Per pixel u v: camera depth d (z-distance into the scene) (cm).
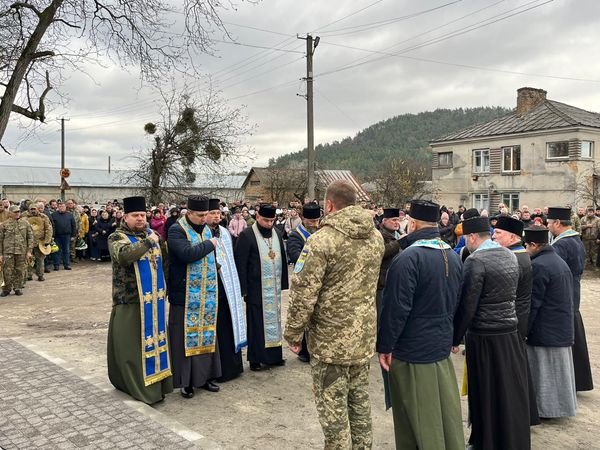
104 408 481
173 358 538
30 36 1138
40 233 1364
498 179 3156
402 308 352
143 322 502
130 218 504
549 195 2912
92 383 549
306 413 507
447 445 359
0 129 1132
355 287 343
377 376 624
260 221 642
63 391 523
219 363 568
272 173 4325
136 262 500
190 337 539
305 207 679
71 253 1775
